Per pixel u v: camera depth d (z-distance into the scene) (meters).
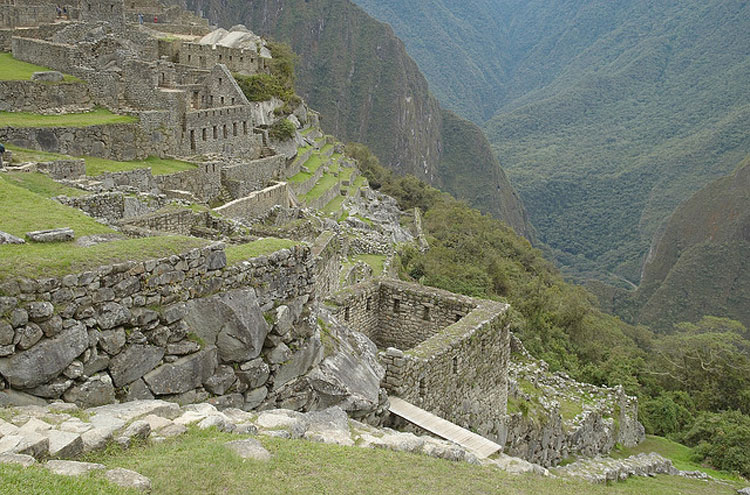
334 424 11.62
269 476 8.43
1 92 34.88
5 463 6.57
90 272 8.59
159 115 38.47
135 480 7.12
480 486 10.58
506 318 20.58
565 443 25.53
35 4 55.03
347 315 19.20
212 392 10.28
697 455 34.22
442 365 16.97
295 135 64.12
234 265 10.65
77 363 8.42
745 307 126.75
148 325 9.32
